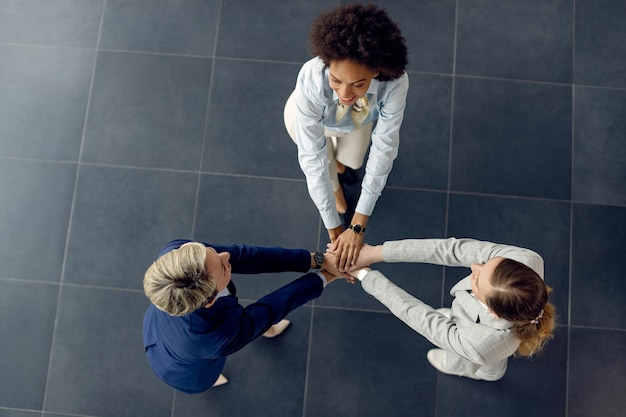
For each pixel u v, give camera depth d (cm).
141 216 248
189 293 133
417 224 246
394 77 140
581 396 233
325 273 196
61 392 239
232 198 249
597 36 255
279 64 256
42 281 245
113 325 242
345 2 259
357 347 239
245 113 254
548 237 243
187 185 250
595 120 251
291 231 247
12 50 259
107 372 240
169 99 255
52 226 248
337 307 241
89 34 260
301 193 249
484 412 234
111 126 254
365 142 209
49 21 261
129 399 238
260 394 237
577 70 253
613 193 246
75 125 254
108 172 251
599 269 241
